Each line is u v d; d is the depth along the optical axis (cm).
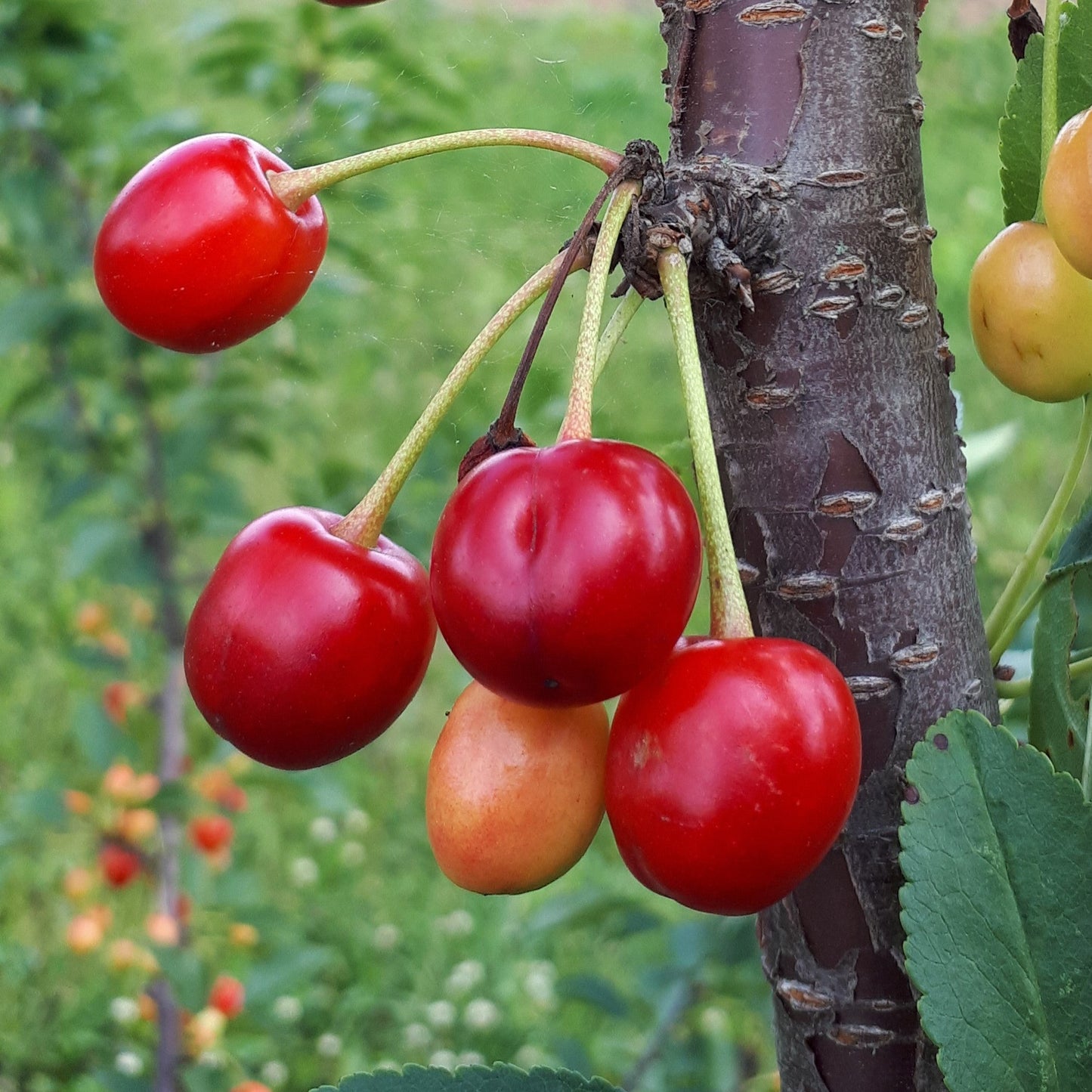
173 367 77
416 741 111
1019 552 70
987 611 55
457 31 117
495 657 28
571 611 27
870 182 30
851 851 31
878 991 31
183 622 75
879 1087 31
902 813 30
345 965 94
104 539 71
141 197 31
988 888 29
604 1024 86
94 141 77
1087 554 31
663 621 28
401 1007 91
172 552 75
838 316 30
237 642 30
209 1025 66
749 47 30
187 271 31
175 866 69
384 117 76
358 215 85
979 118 122
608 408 86
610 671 28
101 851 72
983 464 48
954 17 144
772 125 30
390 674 30
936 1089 31
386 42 77
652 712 28
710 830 28
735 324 30
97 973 89
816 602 31
